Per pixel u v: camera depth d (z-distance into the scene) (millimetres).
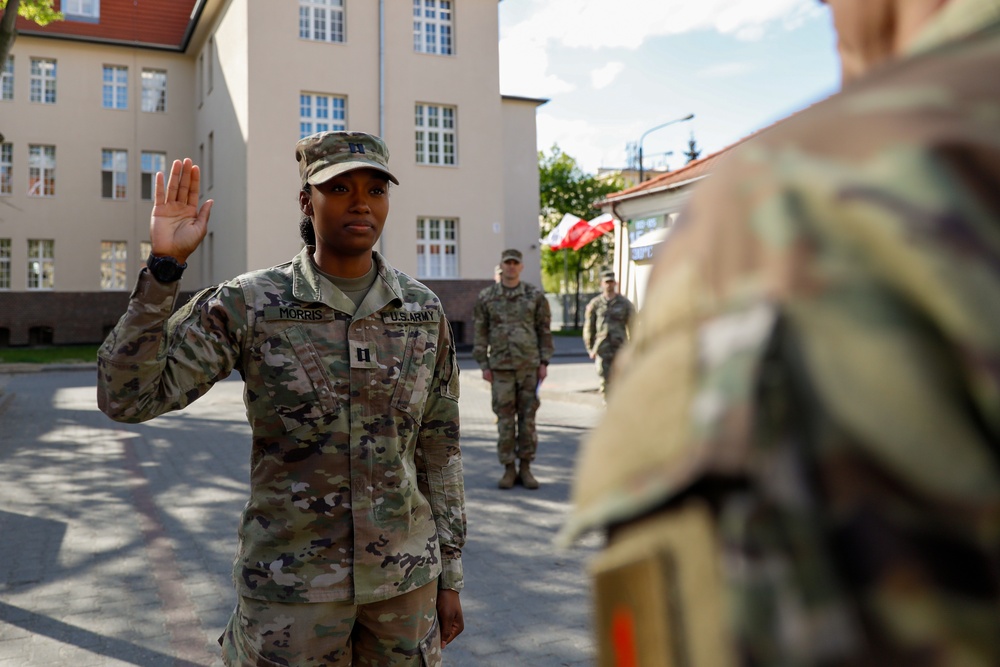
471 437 9289
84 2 26078
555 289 46938
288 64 20406
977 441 362
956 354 364
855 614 370
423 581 1972
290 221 20406
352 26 21031
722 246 439
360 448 1919
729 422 394
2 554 4906
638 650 417
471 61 22297
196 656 3500
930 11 472
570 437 9234
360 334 1975
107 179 26500
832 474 378
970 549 362
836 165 420
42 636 3697
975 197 380
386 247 21328
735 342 406
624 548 434
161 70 26750
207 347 1854
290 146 20453
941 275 365
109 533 5371
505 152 27797
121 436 9430
